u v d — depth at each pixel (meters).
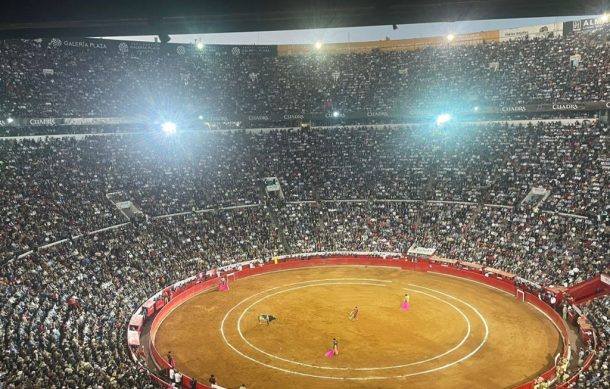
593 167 66.81
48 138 72.12
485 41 102.25
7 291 41.19
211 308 51.59
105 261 54.22
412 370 37.44
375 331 44.75
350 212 74.00
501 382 35.50
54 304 41.03
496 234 63.78
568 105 75.50
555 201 64.75
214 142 86.50
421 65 96.38
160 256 59.66
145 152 78.81
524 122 80.25
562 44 87.44
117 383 29.38
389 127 89.31
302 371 37.56
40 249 52.09
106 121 79.00
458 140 82.12
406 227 69.94
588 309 44.81
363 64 99.62
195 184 75.38
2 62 75.06
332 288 57.41
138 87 87.31
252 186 77.88
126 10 9.70
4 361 29.47
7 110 69.56
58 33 10.62
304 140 88.12
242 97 93.38
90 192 65.56
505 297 53.34
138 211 67.25
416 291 55.72
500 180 71.94
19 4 9.54
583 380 30.75
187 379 34.78
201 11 9.73
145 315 47.81
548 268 55.00
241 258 64.56
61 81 79.38
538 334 43.72
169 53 97.38
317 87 95.69
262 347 41.94
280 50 106.56
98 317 41.81
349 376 36.69
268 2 9.52
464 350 40.72
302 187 78.81
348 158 83.62
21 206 56.84
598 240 55.78
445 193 73.38
